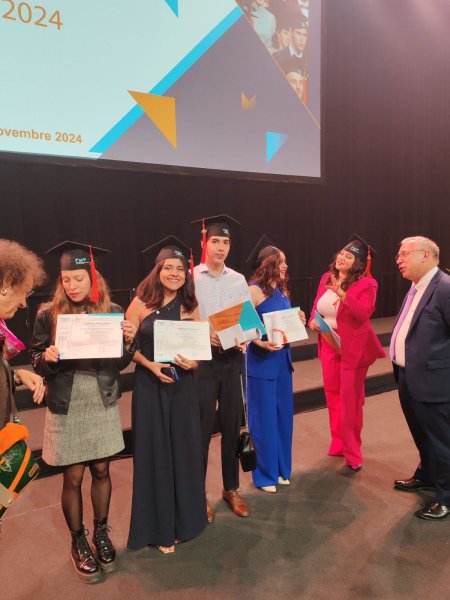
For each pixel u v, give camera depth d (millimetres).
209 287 2355
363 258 2809
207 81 4562
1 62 3451
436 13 7352
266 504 2451
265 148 5074
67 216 4453
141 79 4145
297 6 5172
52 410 1776
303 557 1989
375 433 3449
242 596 1754
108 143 4023
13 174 4125
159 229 5082
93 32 3838
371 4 6570
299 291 6406
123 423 3287
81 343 1674
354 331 2742
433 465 2420
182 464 2031
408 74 7230
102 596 1769
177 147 4438
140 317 2025
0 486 1275
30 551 2062
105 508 1953
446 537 2127
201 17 4445
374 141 6977
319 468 2877
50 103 3701
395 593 1760
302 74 5297
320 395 4133
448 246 8141
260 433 2576
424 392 2221
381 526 2227
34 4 3541
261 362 2543
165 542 1998
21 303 1344
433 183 7836
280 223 6137
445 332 2207
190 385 2043
